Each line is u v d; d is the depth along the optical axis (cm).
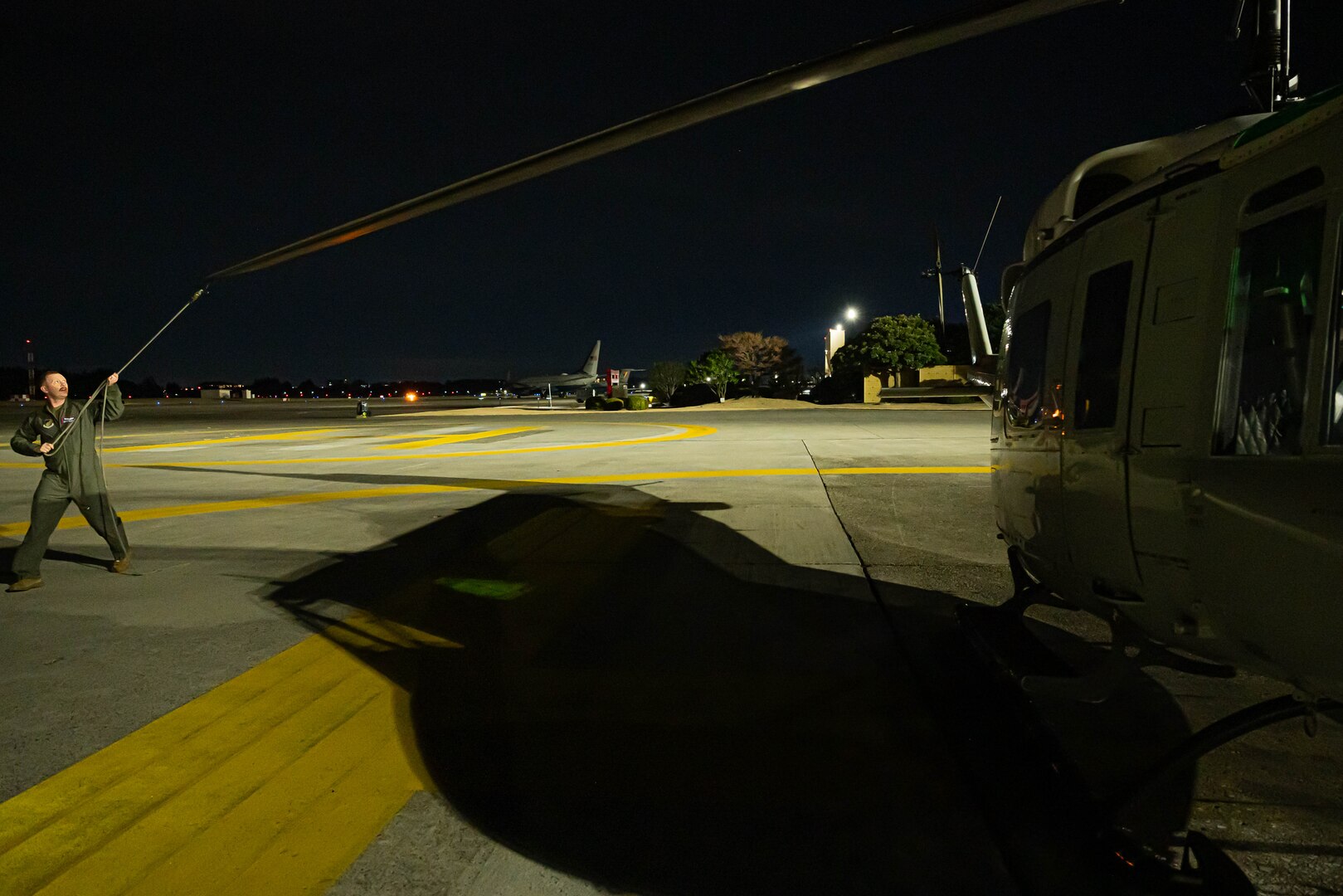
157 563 663
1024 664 323
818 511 844
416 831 263
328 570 631
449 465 1419
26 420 584
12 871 245
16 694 384
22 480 1322
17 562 577
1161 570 232
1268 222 190
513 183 211
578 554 669
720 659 419
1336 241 167
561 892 230
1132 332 241
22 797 289
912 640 443
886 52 159
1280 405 184
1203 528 208
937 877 233
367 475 1277
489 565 638
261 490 1109
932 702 360
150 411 5069
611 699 370
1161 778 220
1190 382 215
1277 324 187
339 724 347
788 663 412
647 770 301
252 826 268
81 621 501
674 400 5219
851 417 2892
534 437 2148
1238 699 357
